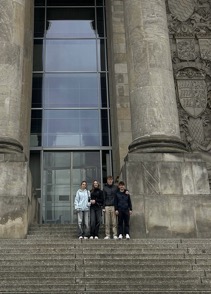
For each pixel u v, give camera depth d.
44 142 20.05
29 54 20.00
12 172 13.02
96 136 20.38
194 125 18.52
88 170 19.83
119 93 19.78
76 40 22.09
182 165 13.49
